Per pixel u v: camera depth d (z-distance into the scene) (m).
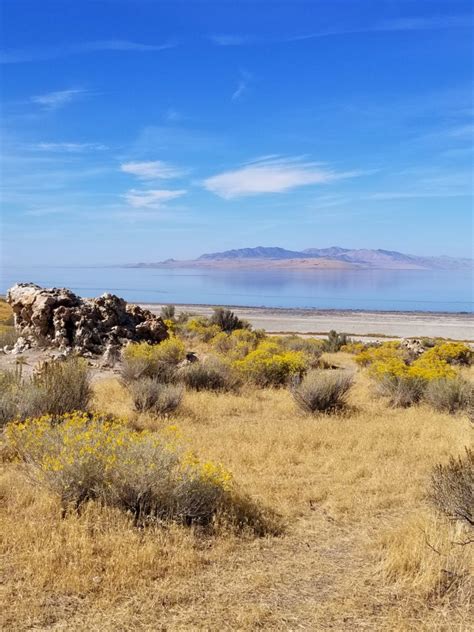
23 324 21.52
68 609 4.47
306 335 51.78
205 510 6.46
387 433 11.02
